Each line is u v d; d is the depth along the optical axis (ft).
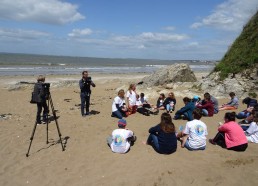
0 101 56.44
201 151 26.23
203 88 59.06
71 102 55.47
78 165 24.34
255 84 52.85
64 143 29.60
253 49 56.90
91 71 181.16
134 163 23.99
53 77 122.93
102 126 35.37
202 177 21.17
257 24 60.64
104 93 68.95
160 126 25.95
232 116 27.14
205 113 39.83
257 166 22.97
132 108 41.50
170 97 43.78
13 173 23.41
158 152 25.95
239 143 26.09
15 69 167.63
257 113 29.76
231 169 22.41
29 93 68.69
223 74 57.41
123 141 26.32
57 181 21.88
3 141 30.63
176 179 21.01
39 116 37.24
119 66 270.87
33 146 29.07
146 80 77.56
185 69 74.38
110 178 21.79
